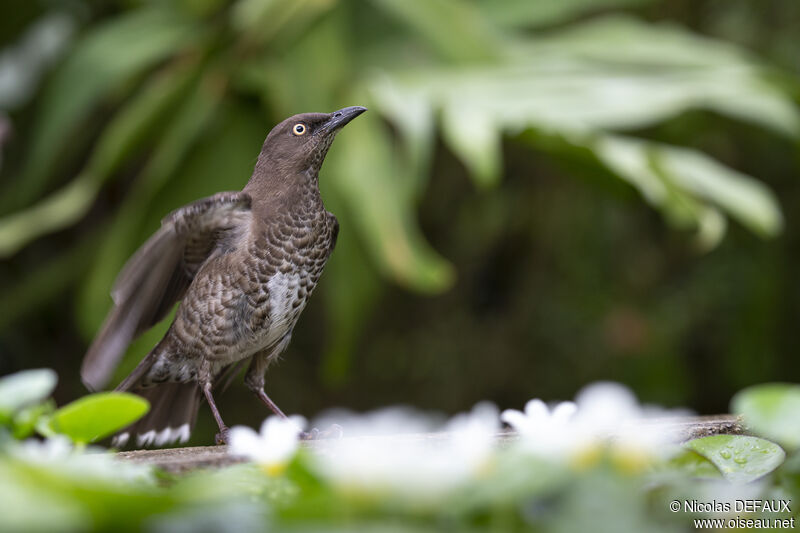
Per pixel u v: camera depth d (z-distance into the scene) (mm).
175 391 7191
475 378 14688
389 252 9992
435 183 14398
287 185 6793
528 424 3244
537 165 14172
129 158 11852
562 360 14398
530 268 14773
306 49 11203
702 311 14008
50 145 11438
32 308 12766
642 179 9820
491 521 2938
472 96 10555
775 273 14125
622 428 4090
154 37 11508
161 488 3305
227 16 11453
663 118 10547
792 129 10805
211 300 6621
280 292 6754
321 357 14578
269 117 11500
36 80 13352
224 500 2809
